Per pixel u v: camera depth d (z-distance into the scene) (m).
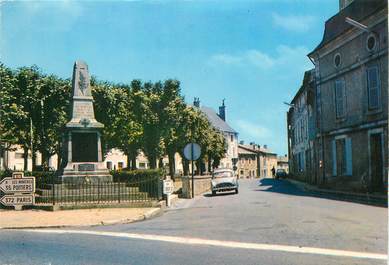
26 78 32.03
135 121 40.31
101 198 19.34
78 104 22.92
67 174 21.70
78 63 23.33
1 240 10.16
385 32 21.62
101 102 36.81
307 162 37.88
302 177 42.06
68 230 11.89
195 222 12.91
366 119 23.53
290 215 13.48
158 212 16.70
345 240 9.24
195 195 28.52
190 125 46.44
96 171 22.11
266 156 115.19
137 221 13.88
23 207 17.20
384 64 21.78
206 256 8.02
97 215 14.80
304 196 22.05
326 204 16.89
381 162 22.77
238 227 11.46
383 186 22.08
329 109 27.89
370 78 23.08
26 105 32.12
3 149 33.81
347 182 25.77
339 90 26.62
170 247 8.96
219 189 27.89
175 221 13.43
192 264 7.42
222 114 100.12
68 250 8.84
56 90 33.00
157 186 20.30
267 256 7.92
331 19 28.08
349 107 25.42
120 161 68.44
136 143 40.88
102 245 9.34
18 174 16.97
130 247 9.05
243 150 108.31
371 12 22.23
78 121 22.48
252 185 41.28
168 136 42.72
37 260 7.97
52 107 32.91
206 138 50.94
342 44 25.86
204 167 69.06
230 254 8.15
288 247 8.68
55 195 19.08
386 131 21.78
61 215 14.98
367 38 23.20
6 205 16.78
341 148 26.98
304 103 38.81
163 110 40.56
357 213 13.66
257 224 11.85
